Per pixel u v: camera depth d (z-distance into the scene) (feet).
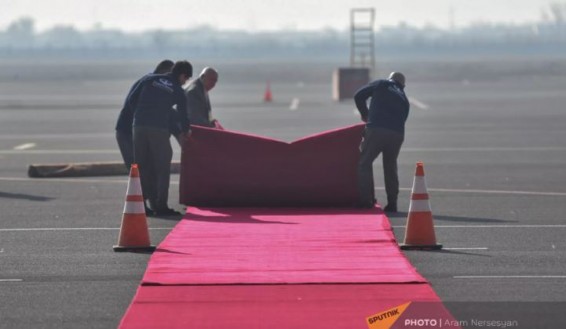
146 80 112.88
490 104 334.44
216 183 114.11
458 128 236.84
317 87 490.08
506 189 133.18
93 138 218.59
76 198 126.82
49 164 159.43
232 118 274.57
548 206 117.91
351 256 85.40
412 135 219.20
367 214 108.37
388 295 71.77
